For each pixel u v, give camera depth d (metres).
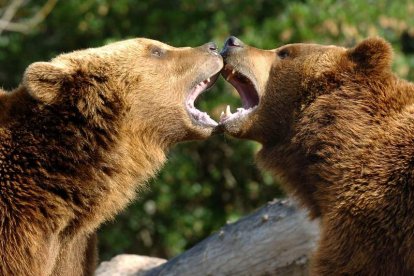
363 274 10.88
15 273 10.45
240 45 12.44
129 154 11.30
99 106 11.09
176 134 11.84
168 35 22.72
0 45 24.31
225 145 23.00
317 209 11.87
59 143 10.84
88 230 11.20
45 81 10.80
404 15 22.09
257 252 13.16
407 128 11.16
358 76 11.78
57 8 23.83
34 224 10.60
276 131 12.23
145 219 23.52
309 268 11.59
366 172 11.02
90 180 10.93
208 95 21.14
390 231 10.74
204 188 23.44
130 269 14.16
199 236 23.67
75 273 11.65
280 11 22.23
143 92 11.51
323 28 21.25
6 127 10.84
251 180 23.45
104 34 24.05
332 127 11.52
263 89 12.29
